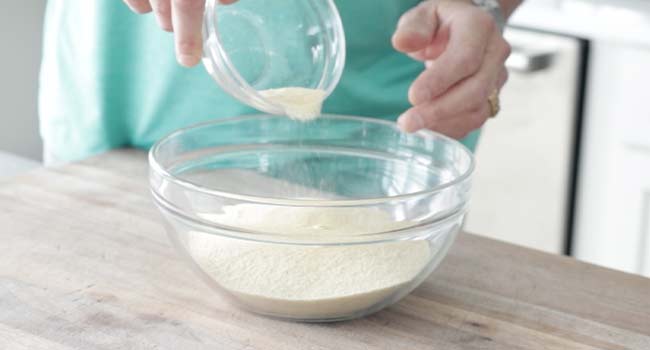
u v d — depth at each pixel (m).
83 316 0.87
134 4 1.01
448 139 0.98
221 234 0.86
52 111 1.34
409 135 1.03
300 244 0.85
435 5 1.12
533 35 1.74
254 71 0.94
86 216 1.04
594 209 1.77
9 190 1.08
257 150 1.04
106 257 0.96
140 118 1.28
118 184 1.12
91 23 1.25
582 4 1.67
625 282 0.97
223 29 0.93
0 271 0.93
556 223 1.81
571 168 1.76
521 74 1.76
